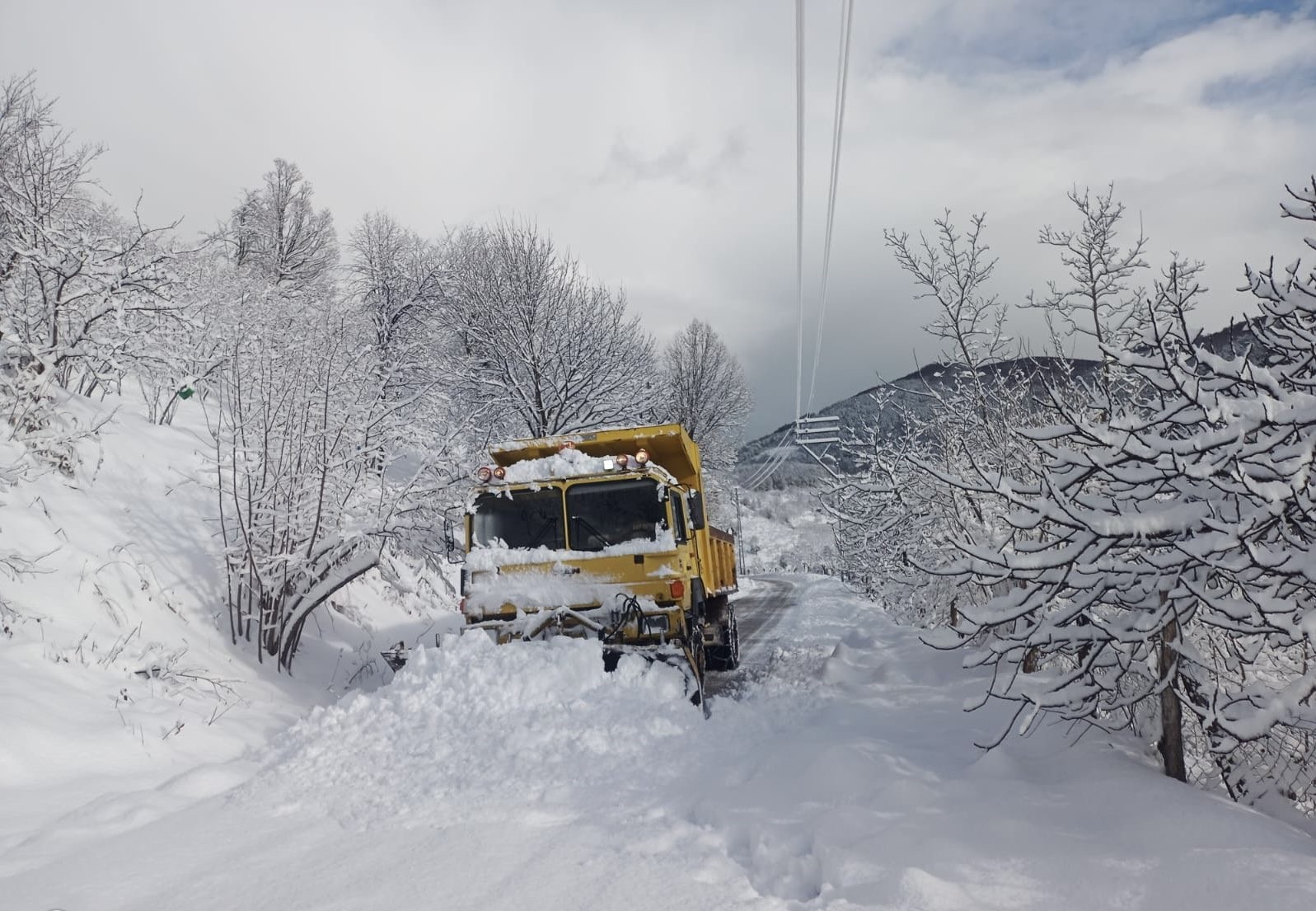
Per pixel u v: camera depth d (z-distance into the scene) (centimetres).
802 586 3569
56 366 945
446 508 1002
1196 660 409
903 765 480
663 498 858
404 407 1114
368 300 3008
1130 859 328
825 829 393
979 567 420
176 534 970
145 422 1205
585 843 426
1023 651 482
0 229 1009
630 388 2820
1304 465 340
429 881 386
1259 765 446
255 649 912
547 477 881
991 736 557
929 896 312
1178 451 367
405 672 732
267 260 3784
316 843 450
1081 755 466
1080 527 386
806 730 640
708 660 1185
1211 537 356
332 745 625
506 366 2648
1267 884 285
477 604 841
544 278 2705
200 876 405
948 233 1034
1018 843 354
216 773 579
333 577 939
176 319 1037
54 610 728
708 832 431
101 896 381
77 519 861
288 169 4003
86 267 928
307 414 939
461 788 532
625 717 651
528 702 673
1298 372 421
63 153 1182
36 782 525
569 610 804
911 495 1230
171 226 980
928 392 1123
